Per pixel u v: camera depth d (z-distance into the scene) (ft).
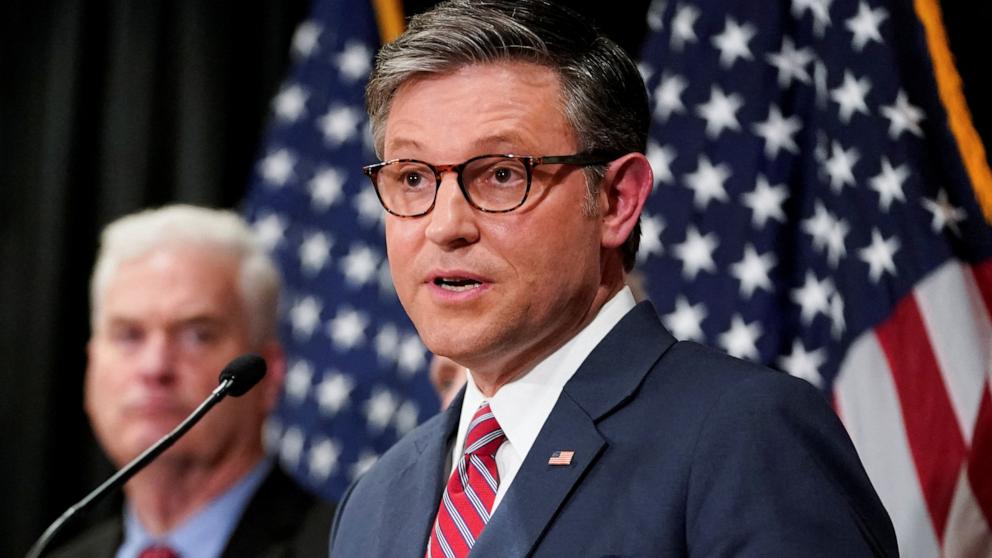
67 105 60.75
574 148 22.27
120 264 38.68
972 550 33.73
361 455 51.90
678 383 21.62
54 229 60.34
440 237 21.49
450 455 24.02
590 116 22.44
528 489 21.06
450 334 21.79
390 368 52.44
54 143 60.64
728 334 41.50
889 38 39.78
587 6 51.96
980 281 37.45
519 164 21.79
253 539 37.06
